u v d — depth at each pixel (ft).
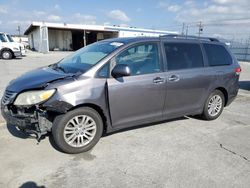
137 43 13.12
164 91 13.84
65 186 9.31
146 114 13.61
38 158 11.21
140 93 12.91
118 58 12.42
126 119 12.93
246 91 29.48
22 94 10.91
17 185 9.27
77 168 10.53
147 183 9.65
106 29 123.85
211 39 17.01
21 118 10.94
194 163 11.25
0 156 11.26
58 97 10.73
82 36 131.85
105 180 9.76
